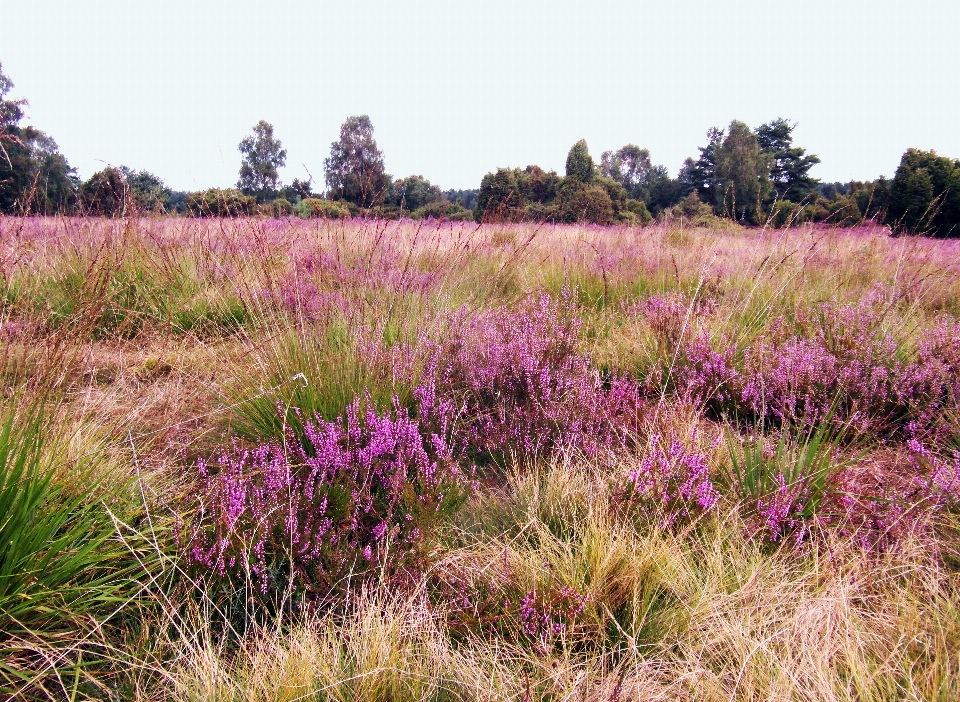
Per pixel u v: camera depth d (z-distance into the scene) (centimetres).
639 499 232
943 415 307
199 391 305
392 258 486
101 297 233
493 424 290
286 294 339
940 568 206
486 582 197
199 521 200
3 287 337
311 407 271
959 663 160
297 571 189
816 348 350
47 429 209
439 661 163
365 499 229
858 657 164
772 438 274
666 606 192
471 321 385
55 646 167
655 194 4956
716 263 623
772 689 153
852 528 224
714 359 350
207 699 147
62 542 177
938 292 548
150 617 178
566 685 159
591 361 389
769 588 191
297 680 151
